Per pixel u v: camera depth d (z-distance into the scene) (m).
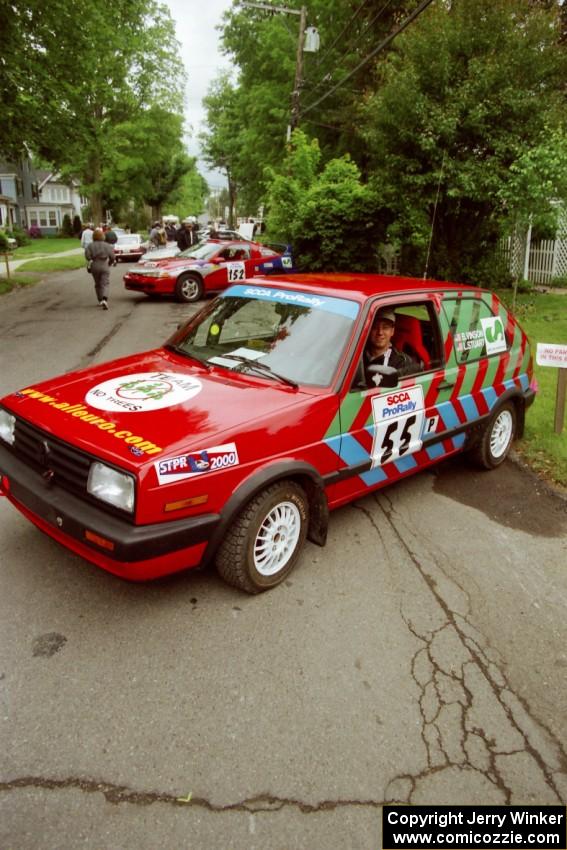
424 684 2.94
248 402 3.46
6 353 9.43
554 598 3.71
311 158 18.86
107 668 2.91
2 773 2.35
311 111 27.33
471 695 2.89
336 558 4.00
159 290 15.10
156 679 2.86
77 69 16.42
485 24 12.71
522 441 6.06
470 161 12.78
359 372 3.84
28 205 62.00
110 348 9.84
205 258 15.75
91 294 16.98
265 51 29.42
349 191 16.03
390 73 13.45
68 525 3.03
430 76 12.93
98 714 2.65
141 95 43.53
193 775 2.39
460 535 4.39
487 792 2.40
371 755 2.53
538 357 5.85
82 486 3.05
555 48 13.08
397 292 4.21
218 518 3.11
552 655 3.21
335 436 3.72
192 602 3.44
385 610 3.49
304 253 16.80
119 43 22.30
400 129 13.12
